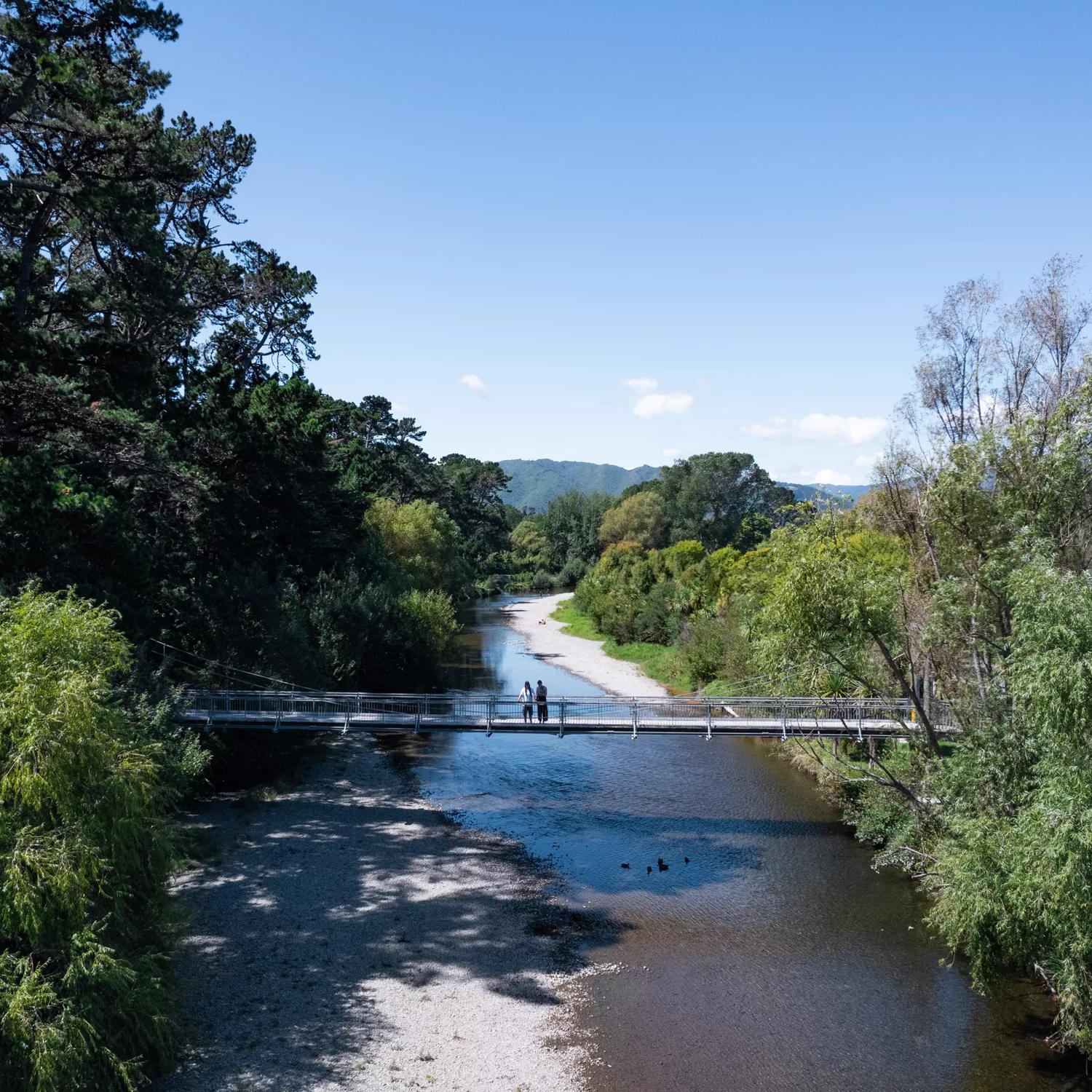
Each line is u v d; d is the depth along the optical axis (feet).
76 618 49.62
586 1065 51.01
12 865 39.68
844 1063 51.55
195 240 117.29
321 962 61.93
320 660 123.34
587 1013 56.90
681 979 61.46
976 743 64.39
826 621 72.23
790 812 97.40
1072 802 46.29
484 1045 52.65
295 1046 51.26
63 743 43.06
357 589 147.84
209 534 117.19
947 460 70.69
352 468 205.36
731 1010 57.36
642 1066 51.01
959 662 75.31
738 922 70.54
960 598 68.54
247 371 147.13
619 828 92.17
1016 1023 55.88
